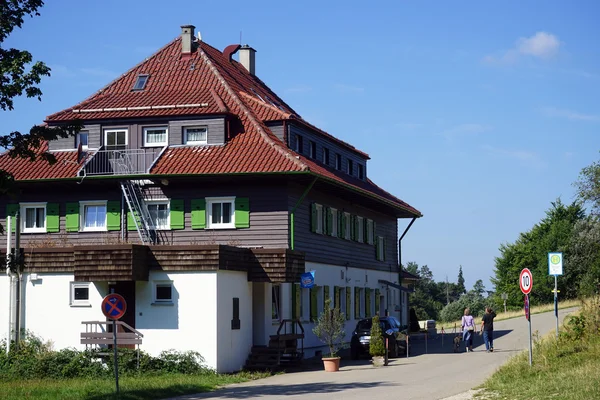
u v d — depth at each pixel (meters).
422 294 133.62
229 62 50.09
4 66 23.14
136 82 43.25
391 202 48.56
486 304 109.19
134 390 22.89
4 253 31.09
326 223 42.09
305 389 23.89
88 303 30.28
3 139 23.53
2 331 30.70
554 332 32.28
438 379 25.53
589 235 45.44
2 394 22.56
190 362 28.91
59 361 28.61
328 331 31.11
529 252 98.69
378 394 21.77
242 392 23.56
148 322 29.59
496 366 29.50
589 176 43.44
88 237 38.84
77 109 40.31
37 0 23.95
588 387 18.92
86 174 38.22
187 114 38.66
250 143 38.06
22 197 39.66
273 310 35.38
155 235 38.03
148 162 38.59
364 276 48.53
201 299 29.30
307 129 42.94
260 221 37.03
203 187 37.75
